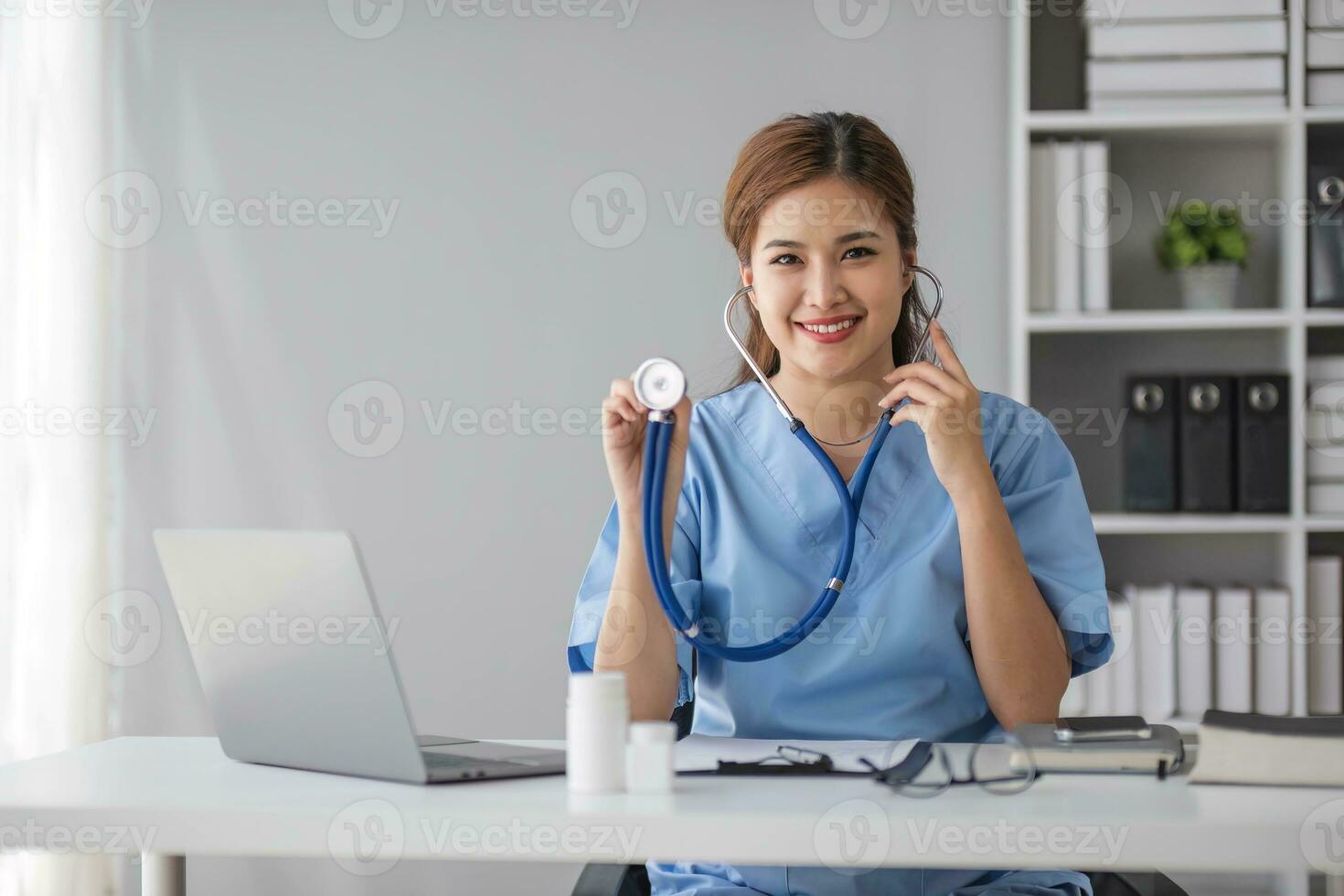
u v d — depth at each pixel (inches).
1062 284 92.7
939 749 41.0
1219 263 93.1
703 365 103.0
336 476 104.1
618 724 36.5
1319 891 85.6
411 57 104.3
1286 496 88.7
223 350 104.6
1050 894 46.5
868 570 53.4
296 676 39.2
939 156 101.7
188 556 40.4
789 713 51.8
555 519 103.4
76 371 100.8
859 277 52.8
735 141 103.0
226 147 104.8
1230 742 36.6
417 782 37.5
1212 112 90.6
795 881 47.8
